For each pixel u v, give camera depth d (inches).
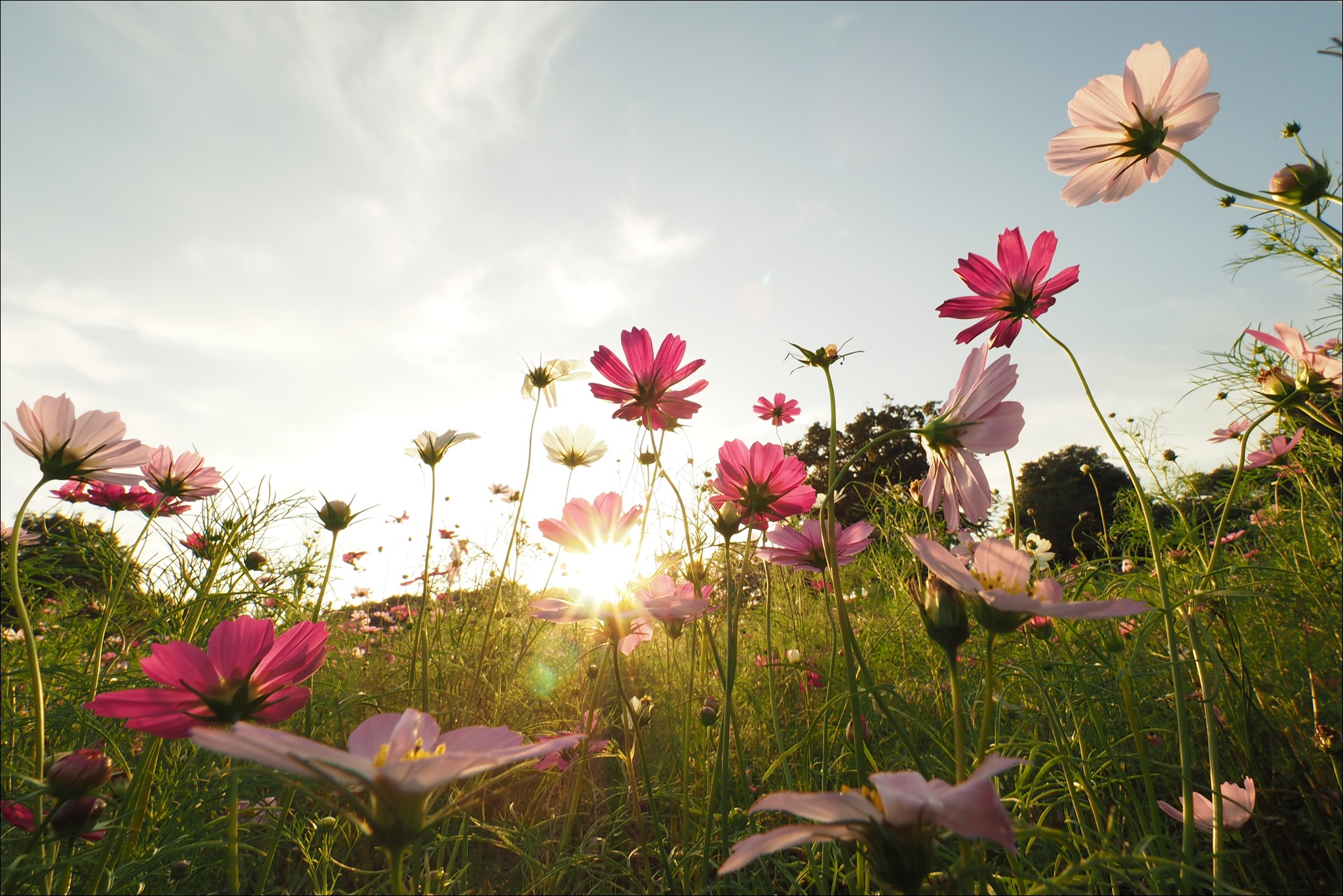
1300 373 13.9
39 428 12.5
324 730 18.5
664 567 21.4
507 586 40.3
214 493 19.8
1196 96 14.3
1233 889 8.5
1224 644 19.8
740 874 14.6
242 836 16.5
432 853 16.6
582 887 16.8
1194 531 18.8
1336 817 13.8
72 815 10.0
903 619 27.3
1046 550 25.9
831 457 11.7
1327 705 19.0
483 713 25.9
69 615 22.2
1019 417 11.6
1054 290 14.9
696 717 22.2
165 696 8.7
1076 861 12.1
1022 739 15.6
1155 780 17.3
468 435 24.1
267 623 9.3
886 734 19.1
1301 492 26.6
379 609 48.0
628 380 19.4
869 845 7.0
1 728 16.4
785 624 31.4
